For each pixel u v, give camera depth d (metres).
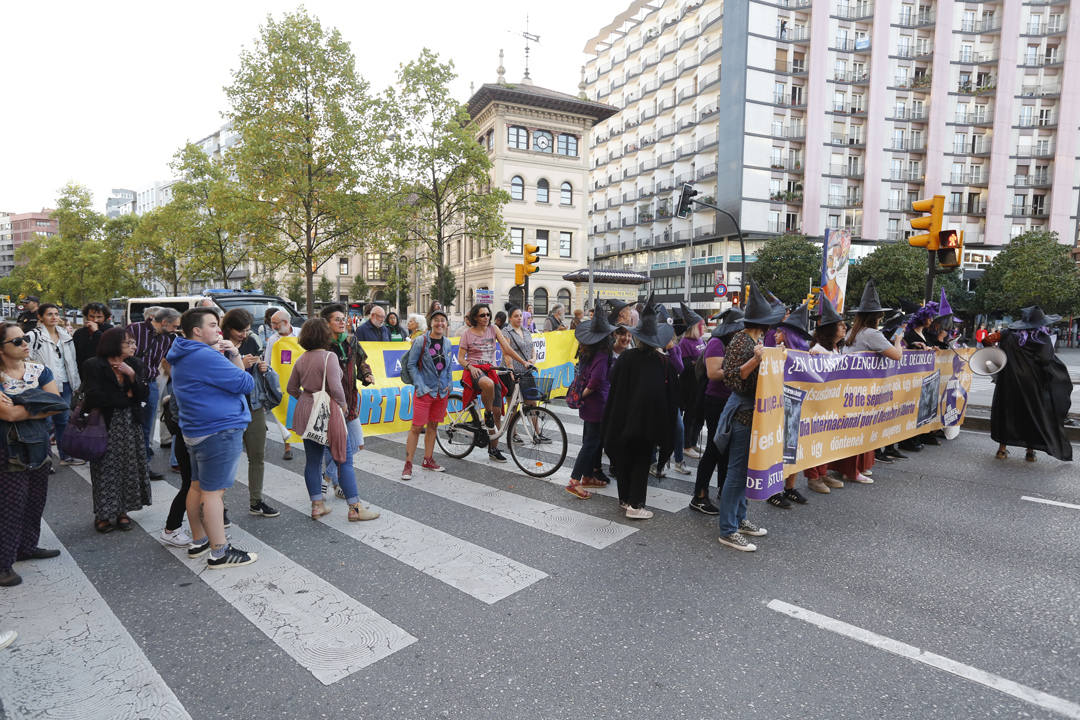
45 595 3.59
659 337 4.77
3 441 3.68
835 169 55.12
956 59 56.25
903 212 56.00
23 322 6.70
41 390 3.78
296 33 20.06
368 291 62.28
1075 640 3.14
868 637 3.15
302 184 20.52
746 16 52.38
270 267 22.64
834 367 5.36
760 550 4.32
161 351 7.09
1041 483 6.11
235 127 21.03
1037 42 56.81
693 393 6.58
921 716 2.54
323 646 3.04
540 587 3.71
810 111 53.53
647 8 69.88
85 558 4.14
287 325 7.15
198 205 34.34
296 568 3.97
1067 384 6.81
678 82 63.12
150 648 3.02
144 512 5.12
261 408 5.01
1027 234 44.09
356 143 21.31
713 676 2.80
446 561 4.09
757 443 4.29
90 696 2.63
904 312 7.95
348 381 5.21
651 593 3.64
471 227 26.64
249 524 4.82
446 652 2.99
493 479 6.20
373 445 7.89
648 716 2.52
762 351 4.26
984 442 8.14
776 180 54.62
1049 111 57.50
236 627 3.22
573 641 3.10
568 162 42.75
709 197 58.94
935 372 7.33
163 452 7.33
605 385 5.52
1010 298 42.78
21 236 158.50
